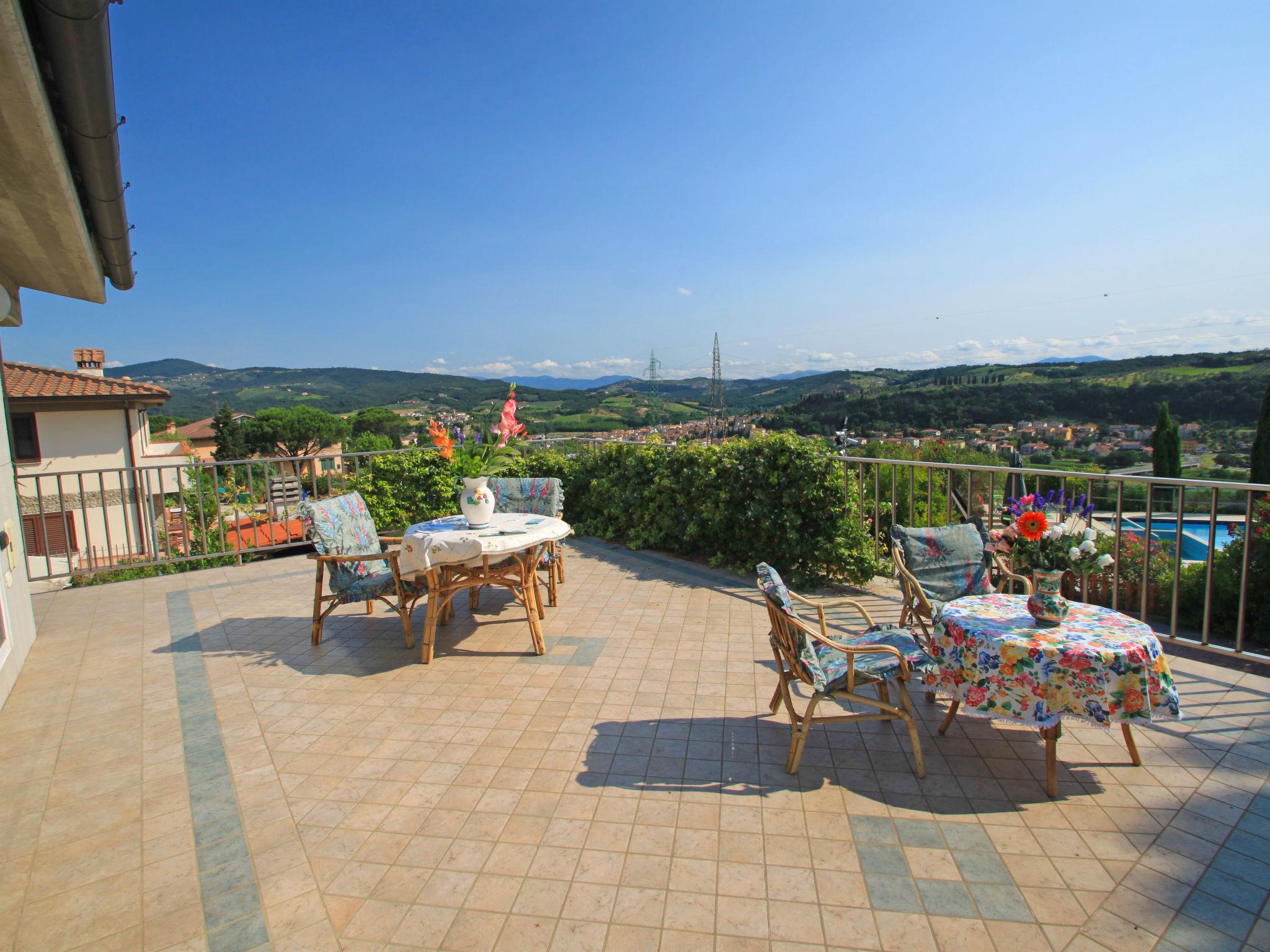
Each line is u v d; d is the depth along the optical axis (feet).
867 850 7.40
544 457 27.12
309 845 7.77
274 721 10.94
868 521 17.79
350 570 14.73
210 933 6.47
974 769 9.00
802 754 9.39
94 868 7.48
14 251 13.83
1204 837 7.49
